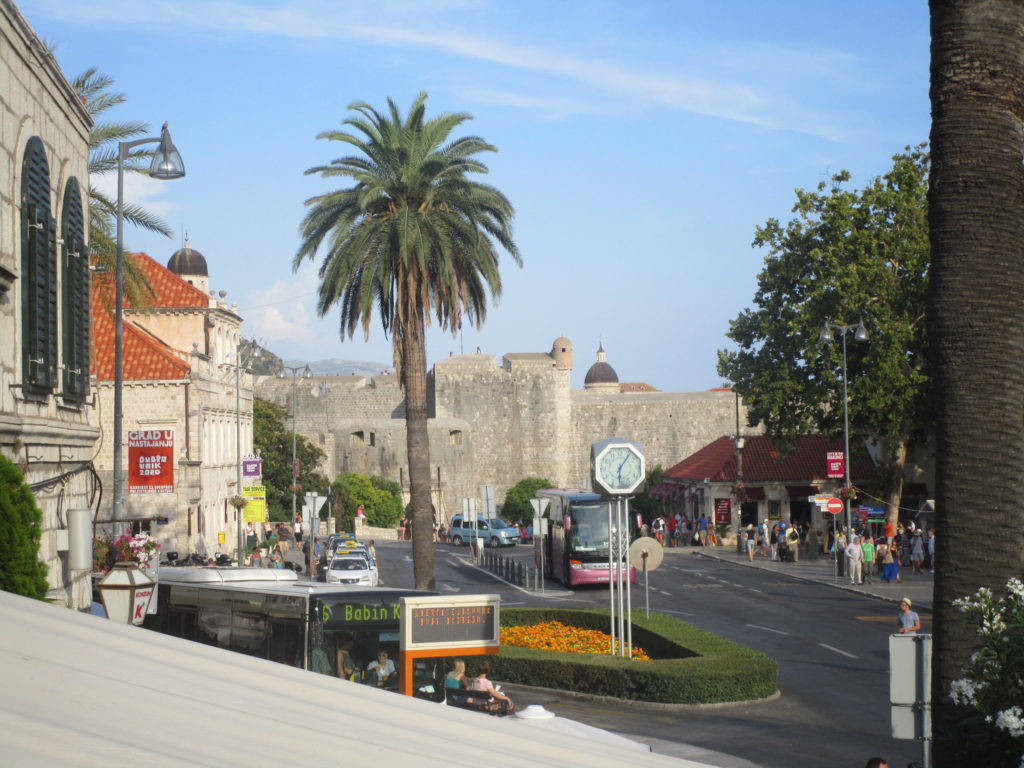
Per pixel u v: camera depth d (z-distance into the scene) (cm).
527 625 3244
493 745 459
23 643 406
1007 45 1082
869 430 6050
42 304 1609
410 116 3547
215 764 313
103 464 5656
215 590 1792
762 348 5978
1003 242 1077
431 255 3462
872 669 2638
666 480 8775
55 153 1742
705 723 2089
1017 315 1080
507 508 12494
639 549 2959
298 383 14275
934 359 1104
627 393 14512
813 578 4981
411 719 471
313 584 1795
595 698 2408
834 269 5494
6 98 1443
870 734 1980
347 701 470
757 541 6706
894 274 5622
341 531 10344
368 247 3428
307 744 368
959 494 1073
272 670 495
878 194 5562
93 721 330
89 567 1653
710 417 13938
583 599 4369
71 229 1819
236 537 6844
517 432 14200
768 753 1828
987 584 1057
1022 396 1089
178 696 388
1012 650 905
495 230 3591
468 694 1541
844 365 5256
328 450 12850
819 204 5819
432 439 13150
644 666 2350
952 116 1087
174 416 5762
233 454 6981
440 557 7175
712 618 3653
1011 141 1083
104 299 3528
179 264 9212
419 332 3488
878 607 3906
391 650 1631
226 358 6925
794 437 5941
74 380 1806
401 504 11612
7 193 1461
